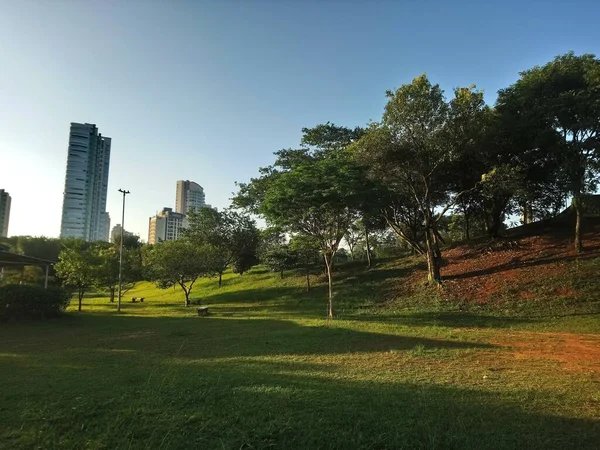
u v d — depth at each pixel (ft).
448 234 143.84
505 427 16.65
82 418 18.03
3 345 44.78
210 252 116.26
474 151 74.43
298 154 100.42
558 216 101.86
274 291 114.83
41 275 147.13
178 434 15.69
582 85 69.00
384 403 19.85
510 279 73.10
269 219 70.33
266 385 23.80
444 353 34.40
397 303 78.38
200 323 65.72
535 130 70.59
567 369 28.12
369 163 72.84
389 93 70.59
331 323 59.21
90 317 81.87
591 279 63.82
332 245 71.67
